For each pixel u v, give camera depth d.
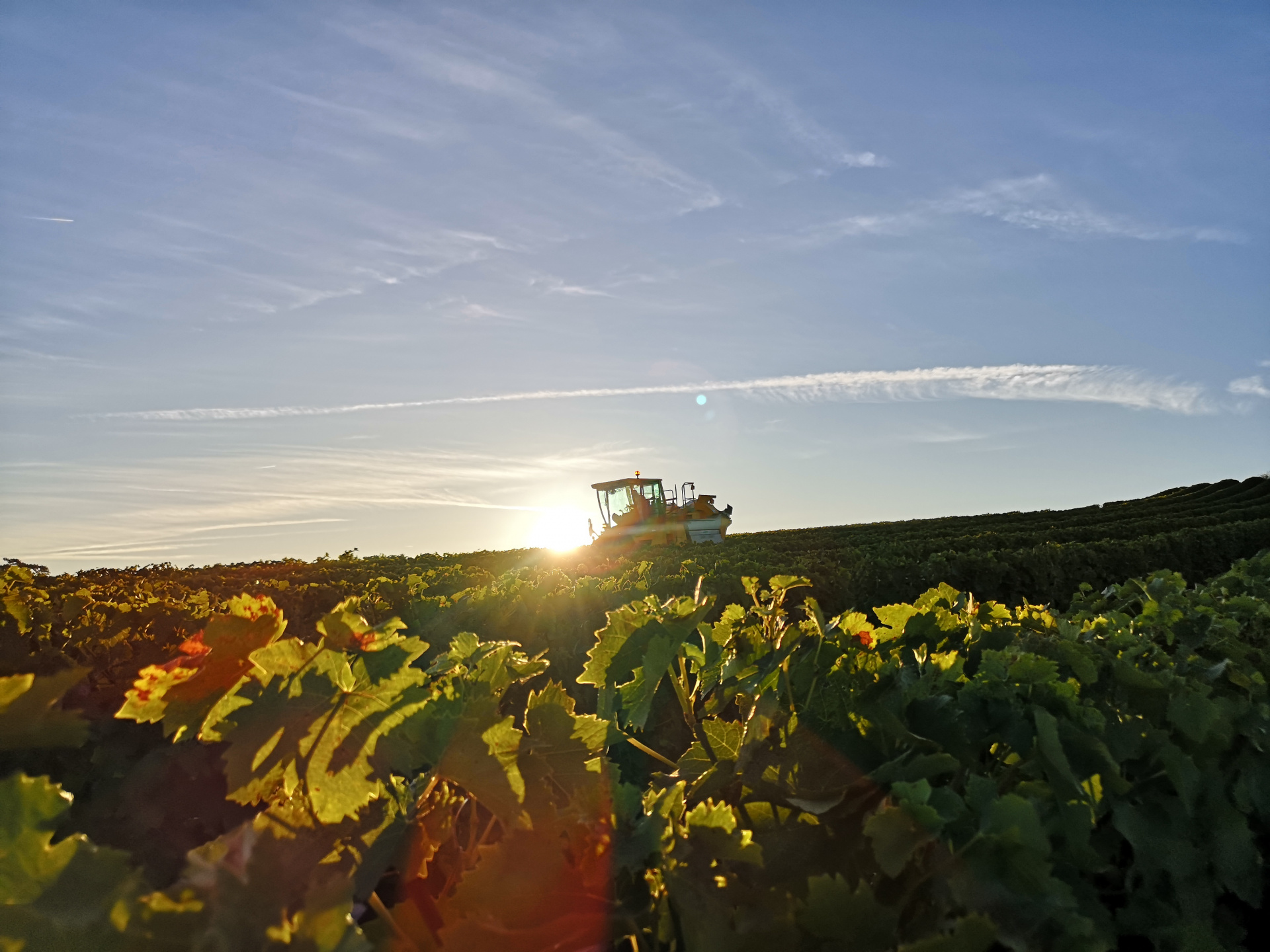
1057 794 1.94
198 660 1.45
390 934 1.52
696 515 35.66
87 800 4.20
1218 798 2.38
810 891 1.46
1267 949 2.70
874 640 2.69
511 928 1.49
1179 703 2.56
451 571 13.55
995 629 3.10
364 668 1.50
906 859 1.56
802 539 35.78
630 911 1.54
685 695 2.68
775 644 2.66
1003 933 1.49
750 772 2.14
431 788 1.79
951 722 2.14
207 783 4.13
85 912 1.01
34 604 5.40
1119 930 2.12
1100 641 3.31
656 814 1.70
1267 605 4.11
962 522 59.62
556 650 5.18
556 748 1.83
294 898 1.24
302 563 23.70
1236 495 61.88
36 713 1.18
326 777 1.46
